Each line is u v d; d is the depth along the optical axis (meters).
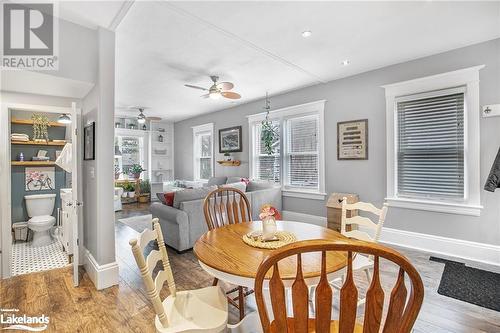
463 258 2.94
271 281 0.87
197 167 7.25
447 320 1.88
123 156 7.34
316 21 2.37
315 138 4.47
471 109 2.87
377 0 2.06
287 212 4.82
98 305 2.12
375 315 0.83
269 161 5.25
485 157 2.79
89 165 2.73
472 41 2.80
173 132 8.16
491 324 1.84
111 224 2.48
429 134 3.21
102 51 2.41
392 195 3.50
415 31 2.57
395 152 3.47
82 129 3.01
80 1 2.02
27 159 4.07
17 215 3.98
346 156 3.96
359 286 2.35
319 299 0.85
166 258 1.48
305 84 4.31
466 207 2.90
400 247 3.40
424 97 3.22
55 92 2.76
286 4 2.10
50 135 4.30
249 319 1.52
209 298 1.44
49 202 4.03
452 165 3.05
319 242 0.81
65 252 3.48
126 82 4.06
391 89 3.47
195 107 5.94
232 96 3.86
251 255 1.40
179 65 3.40
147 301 2.19
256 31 2.54
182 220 3.31
